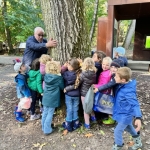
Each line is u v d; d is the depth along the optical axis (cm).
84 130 271
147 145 236
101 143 244
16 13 1218
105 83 253
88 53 310
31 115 306
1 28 1388
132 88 203
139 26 884
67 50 285
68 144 243
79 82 256
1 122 303
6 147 240
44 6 285
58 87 259
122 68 204
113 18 562
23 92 288
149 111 332
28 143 248
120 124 205
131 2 531
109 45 580
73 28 278
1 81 570
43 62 275
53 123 289
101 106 262
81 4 281
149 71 695
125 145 237
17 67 284
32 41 303
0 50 1441
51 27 283
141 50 902
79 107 296
